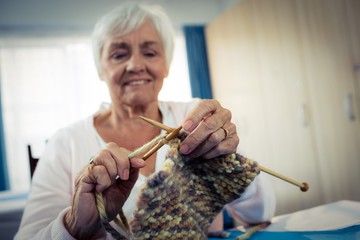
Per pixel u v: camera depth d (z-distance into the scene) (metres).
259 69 1.89
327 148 1.45
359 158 1.28
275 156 1.79
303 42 1.52
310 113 1.52
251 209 0.76
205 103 0.57
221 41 2.36
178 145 0.53
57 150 0.84
